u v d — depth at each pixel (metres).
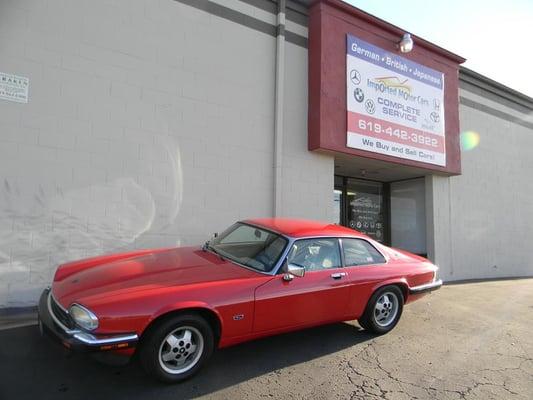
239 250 4.81
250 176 7.57
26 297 5.54
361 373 4.18
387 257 5.61
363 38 8.88
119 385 3.54
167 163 6.71
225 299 3.81
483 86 12.63
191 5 7.11
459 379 4.19
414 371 4.33
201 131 7.07
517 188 13.54
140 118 6.50
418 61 9.91
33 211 5.62
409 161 9.55
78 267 4.24
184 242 6.82
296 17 8.38
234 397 3.50
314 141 8.13
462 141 11.88
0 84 5.48
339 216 11.24
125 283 3.66
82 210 5.97
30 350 4.12
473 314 6.96
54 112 5.82
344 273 4.89
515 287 10.31
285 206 7.93
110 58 6.29
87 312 3.22
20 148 5.57
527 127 14.16
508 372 4.45
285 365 4.26
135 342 3.31
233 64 7.50
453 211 11.45
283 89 8.00
